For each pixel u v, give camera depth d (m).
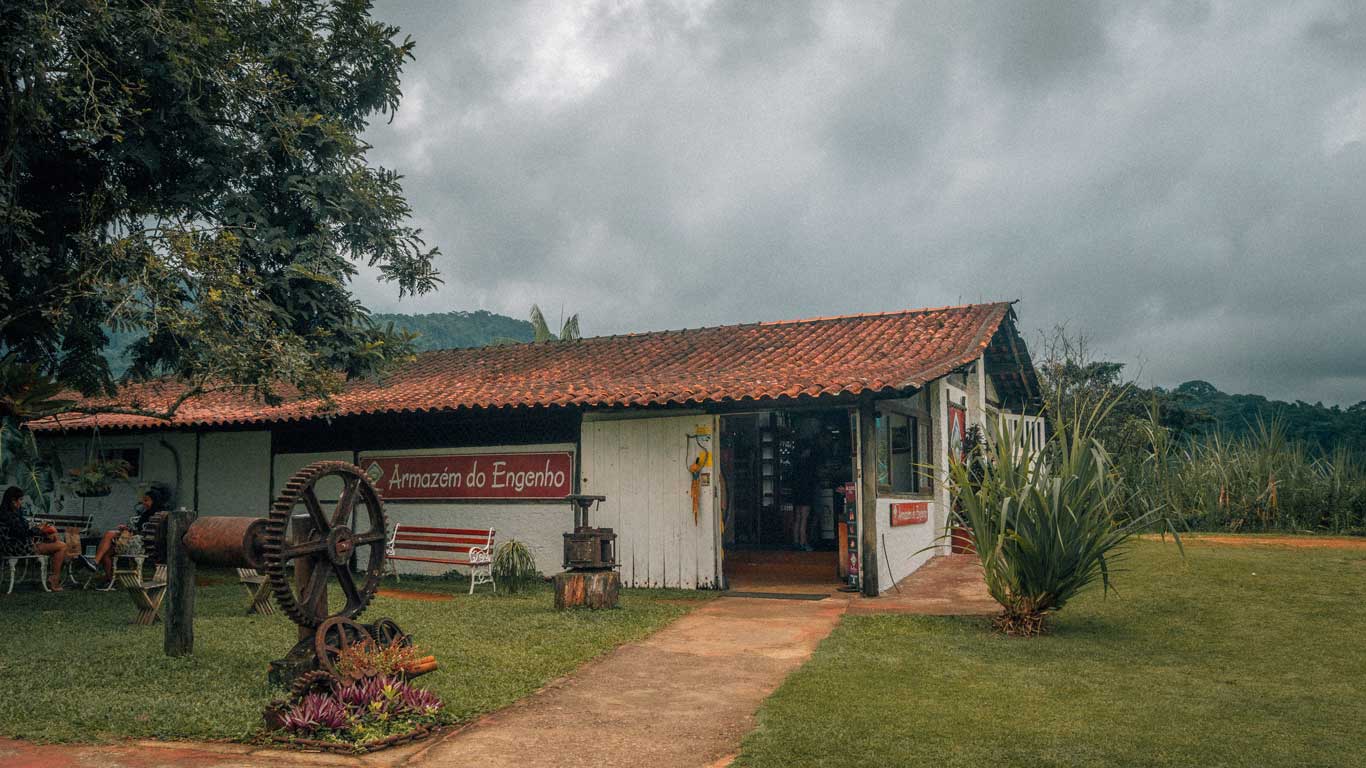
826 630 8.61
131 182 11.12
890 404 11.96
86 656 7.20
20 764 4.70
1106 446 18.67
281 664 6.17
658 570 11.88
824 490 15.28
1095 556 8.18
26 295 10.41
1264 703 5.86
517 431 13.18
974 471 13.92
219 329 10.23
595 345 16.36
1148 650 7.54
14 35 8.84
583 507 10.00
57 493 17.30
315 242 11.36
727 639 8.25
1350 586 9.39
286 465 15.22
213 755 4.89
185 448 16.27
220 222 11.14
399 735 5.16
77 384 12.05
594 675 6.86
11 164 9.62
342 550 6.43
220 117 10.88
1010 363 17.02
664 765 4.81
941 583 11.67
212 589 11.97
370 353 11.98
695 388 11.80
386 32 12.45
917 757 4.79
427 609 9.86
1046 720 5.48
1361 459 15.43
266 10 11.52
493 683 6.45
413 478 13.88
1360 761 4.70
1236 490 15.34
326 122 11.52
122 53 9.81
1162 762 4.69
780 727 5.35
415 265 12.62
